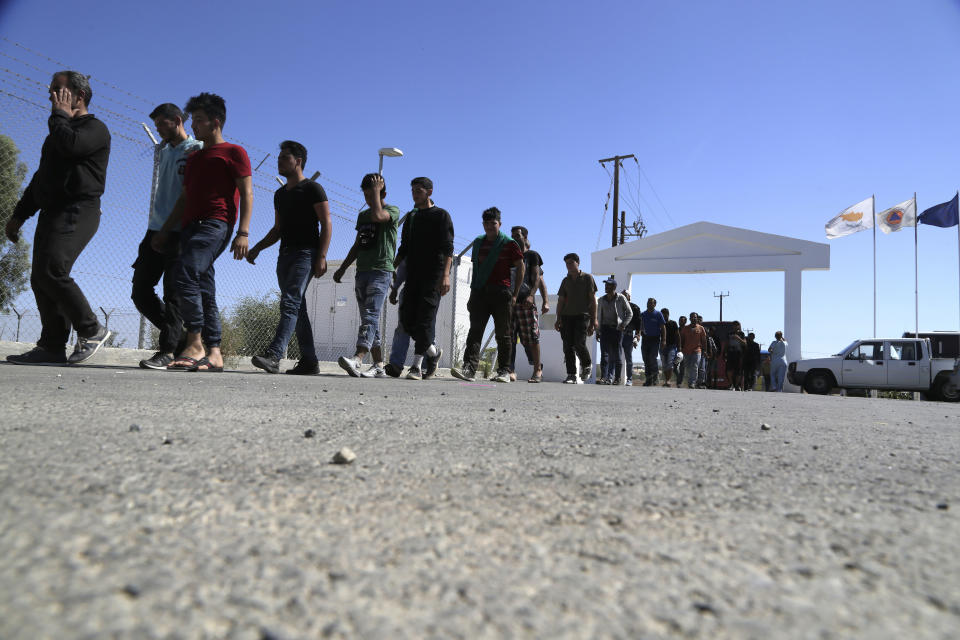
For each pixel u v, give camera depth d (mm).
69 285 4141
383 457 1247
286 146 4824
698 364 13312
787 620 512
